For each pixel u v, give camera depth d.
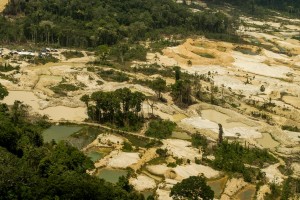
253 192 160.75
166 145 188.62
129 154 179.00
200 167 172.38
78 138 192.50
